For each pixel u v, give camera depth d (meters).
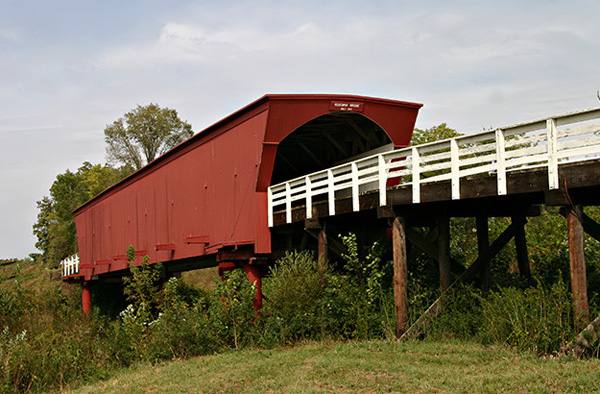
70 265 45.00
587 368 10.46
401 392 10.91
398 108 20.36
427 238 16.81
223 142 22.56
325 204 17.28
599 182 10.51
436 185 13.56
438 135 29.97
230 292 18.11
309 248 21.16
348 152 23.27
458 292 14.91
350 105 19.69
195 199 24.92
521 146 20.55
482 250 16.03
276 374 13.43
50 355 16.98
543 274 17.67
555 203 11.16
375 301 16.58
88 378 16.39
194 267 28.59
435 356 12.88
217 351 17.41
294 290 17.06
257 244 20.17
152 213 29.59
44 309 24.92
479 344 13.36
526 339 12.23
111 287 44.62
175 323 17.88
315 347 15.48
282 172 27.39
